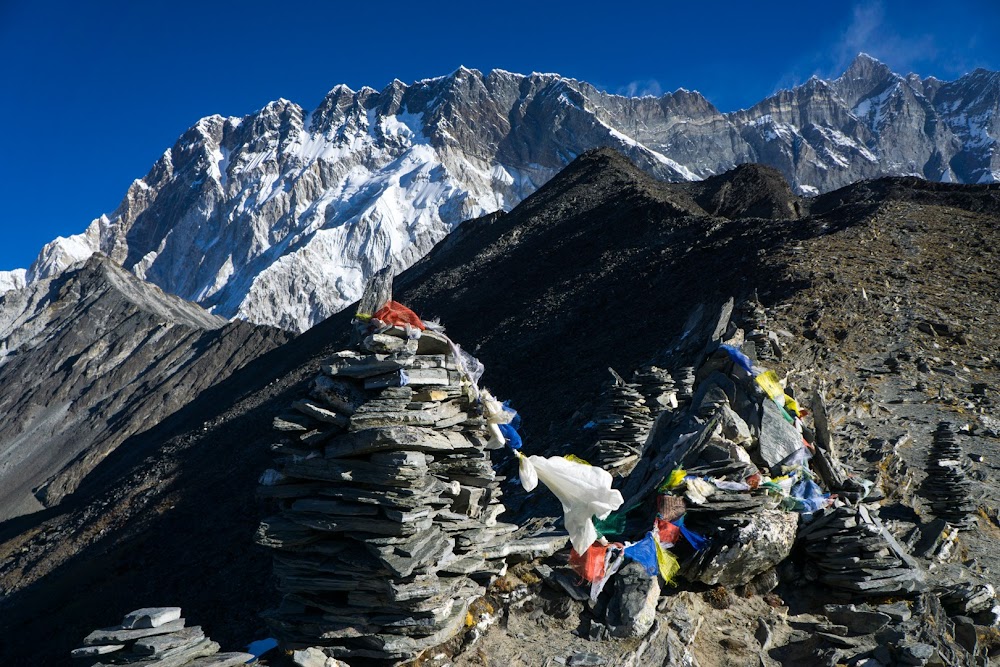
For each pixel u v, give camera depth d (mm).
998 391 20266
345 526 6875
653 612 7926
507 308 65812
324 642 6988
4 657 43531
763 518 8984
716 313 19438
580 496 8312
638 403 14742
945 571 9516
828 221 48406
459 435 7602
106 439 141250
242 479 57688
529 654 7305
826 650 7699
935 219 45438
